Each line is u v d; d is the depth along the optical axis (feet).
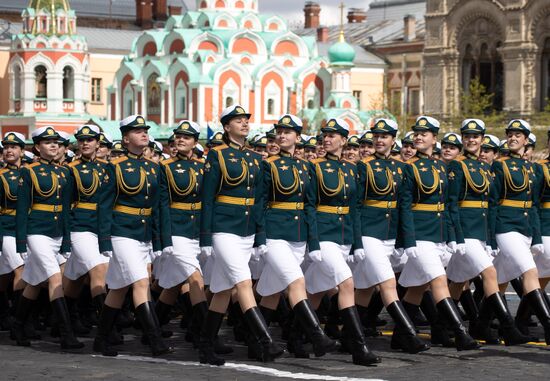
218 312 52.70
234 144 53.16
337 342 60.18
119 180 55.06
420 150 58.34
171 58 288.92
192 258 58.85
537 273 59.67
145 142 56.13
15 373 49.24
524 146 62.59
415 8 359.87
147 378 47.62
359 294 57.98
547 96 262.26
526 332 62.08
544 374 49.55
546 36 260.01
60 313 58.95
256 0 300.61
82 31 329.93
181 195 59.36
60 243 60.90
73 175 62.64
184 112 283.18
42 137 60.49
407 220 57.06
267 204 53.57
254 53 290.35
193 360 54.03
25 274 60.44
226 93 282.15
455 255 60.03
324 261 53.42
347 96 285.64
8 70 296.30
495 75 270.26
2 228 66.13
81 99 285.84
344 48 285.64
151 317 54.65
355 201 55.06
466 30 274.57
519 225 60.23
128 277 54.95
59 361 53.78
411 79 319.88
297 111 290.56
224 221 52.34
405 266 57.62
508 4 262.88
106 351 55.98
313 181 53.88
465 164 60.03
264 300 54.44
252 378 47.85
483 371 50.26
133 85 295.69
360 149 65.16
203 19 294.05
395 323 55.83
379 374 49.32
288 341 55.98
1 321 68.64
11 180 66.13
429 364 52.42
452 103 275.59
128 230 55.16
